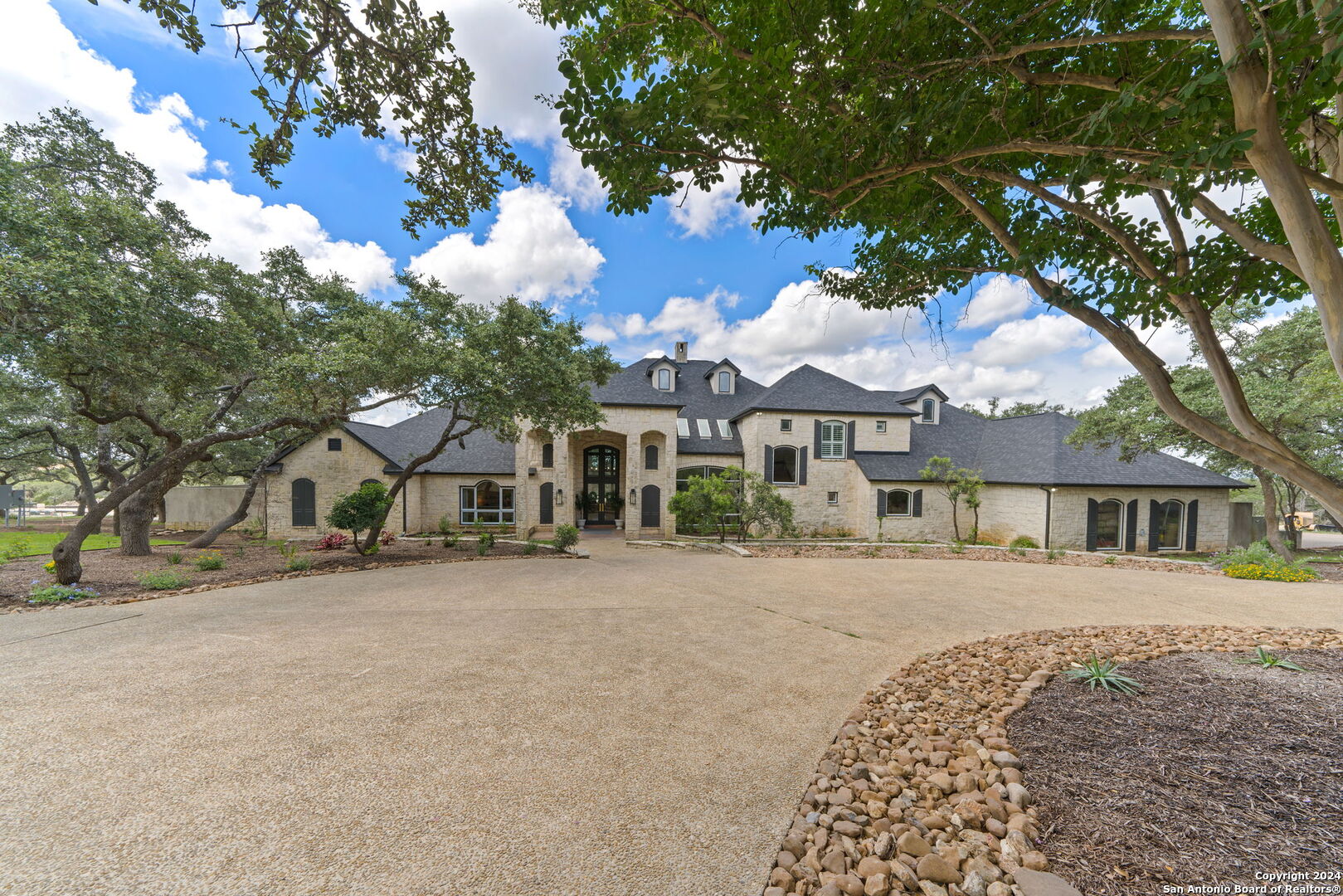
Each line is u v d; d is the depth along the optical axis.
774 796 2.80
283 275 13.52
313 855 2.30
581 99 3.19
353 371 9.61
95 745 3.26
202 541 14.45
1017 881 2.08
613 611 7.03
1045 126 3.81
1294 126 2.42
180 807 2.63
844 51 3.34
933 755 3.14
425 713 3.78
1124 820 2.45
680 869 2.25
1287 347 13.12
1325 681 4.20
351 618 6.55
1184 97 2.35
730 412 22.55
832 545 15.13
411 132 5.19
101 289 7.10
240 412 16.36
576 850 2.35
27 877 2.14
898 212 4.98
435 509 19.66
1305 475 2.82
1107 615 7.09
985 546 15.28
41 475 24.12
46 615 6.66
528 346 11.56
